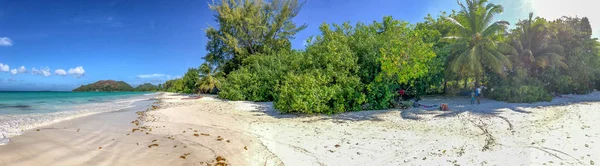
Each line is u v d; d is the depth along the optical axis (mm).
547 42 21953
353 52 14727
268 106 17531
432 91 26359
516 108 14070
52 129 9602
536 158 6039
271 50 36156
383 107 14375
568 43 22938
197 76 42438
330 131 9109
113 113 14547
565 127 8883
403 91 14977
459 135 8266
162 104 20672
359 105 14062
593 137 7516
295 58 17812
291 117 12352
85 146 7309
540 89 18625
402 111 13414
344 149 7020
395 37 13898
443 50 17328
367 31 16250
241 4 38625
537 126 9227
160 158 6355
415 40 13703
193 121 11523
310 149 7066
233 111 14922
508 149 6727
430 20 24281
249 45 37969
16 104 21281
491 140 7582
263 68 25109
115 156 6457
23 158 6191
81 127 10094
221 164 5996
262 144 7613
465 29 20828
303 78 12992
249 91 23812
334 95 12859
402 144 7379
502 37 22203
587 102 17000
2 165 5707
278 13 39156
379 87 14312
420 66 13195
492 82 21891
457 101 19250
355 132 8898
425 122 10523
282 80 19859
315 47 15617
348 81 13617
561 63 21016
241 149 7164
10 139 7922
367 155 6531
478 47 20453
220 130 9555
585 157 6012
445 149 6863
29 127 9992
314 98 12297
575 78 23172
